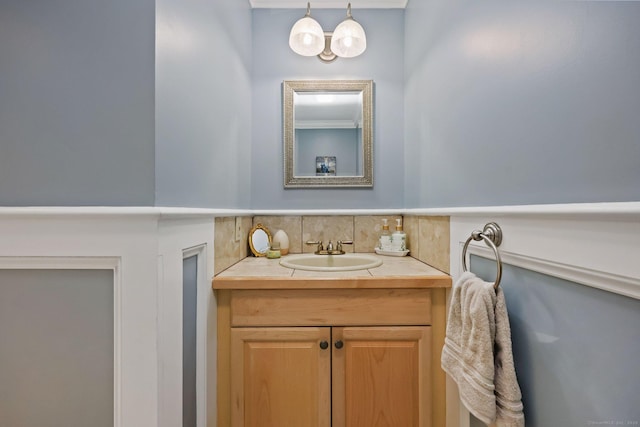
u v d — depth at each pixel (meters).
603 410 0.49
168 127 0.74
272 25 1.68
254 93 1.68
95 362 0.70
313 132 1.69
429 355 1.05
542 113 0.61
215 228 1.08
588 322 0.52
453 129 1.05
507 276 0.73
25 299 0.69
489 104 0.81
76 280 0.69
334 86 1.69
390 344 1.05
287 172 1.69
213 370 1.02
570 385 0.55
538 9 0.62
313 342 1.04
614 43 0.46
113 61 0.68
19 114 0.69
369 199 1.69
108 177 0.68
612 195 0.47
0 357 0.70
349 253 1.64
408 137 1.61
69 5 0.69
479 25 0.86
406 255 1.55
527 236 0.65
